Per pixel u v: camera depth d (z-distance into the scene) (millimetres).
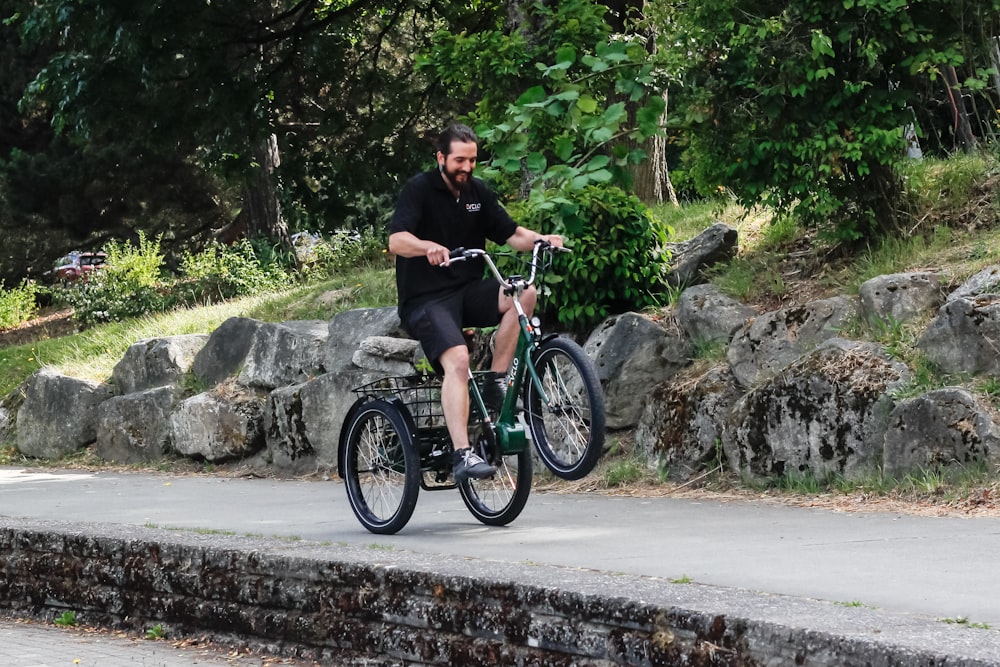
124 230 38031
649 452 9414
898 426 7852
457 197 7012
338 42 20703
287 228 30172
